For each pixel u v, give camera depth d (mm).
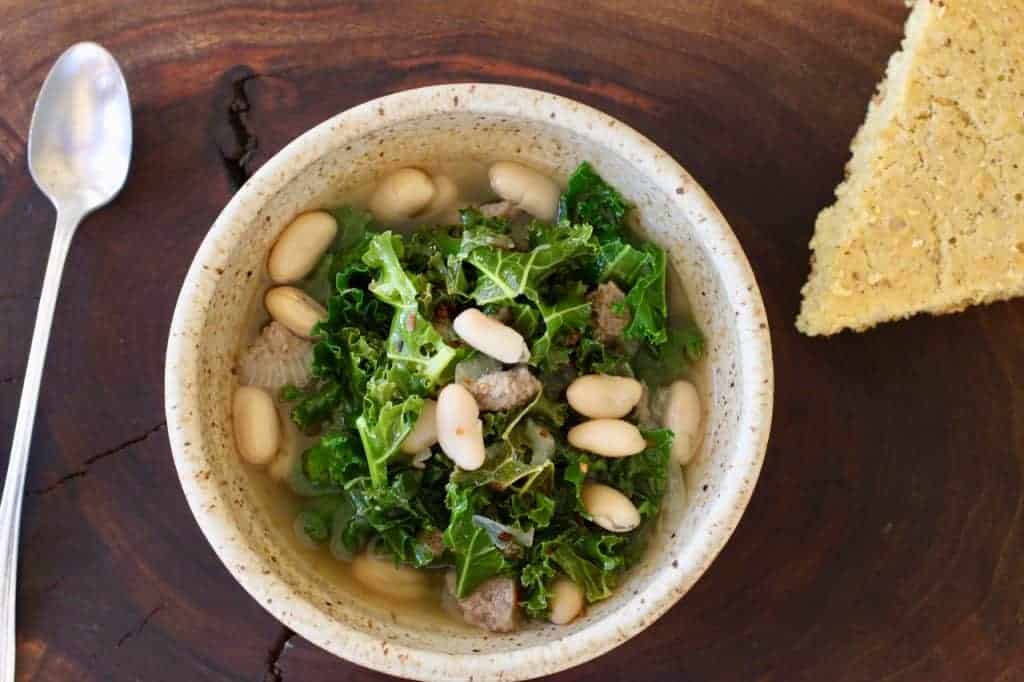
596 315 373
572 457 365
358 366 364
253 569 340
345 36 408
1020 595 411
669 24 412
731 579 409
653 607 343
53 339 400
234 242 349
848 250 395
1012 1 399
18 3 405
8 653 389
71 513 399
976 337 412
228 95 406
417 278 362
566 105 358
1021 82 397
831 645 408
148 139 405
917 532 412
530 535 356
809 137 412
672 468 374
